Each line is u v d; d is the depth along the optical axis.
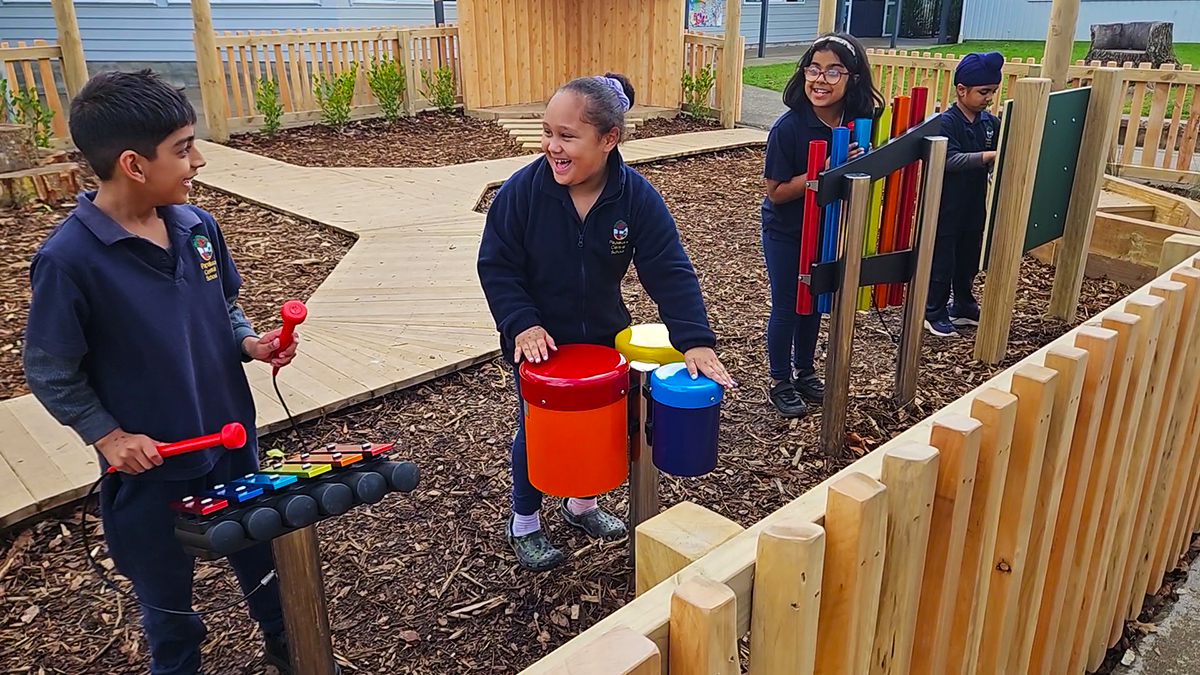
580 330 2.59
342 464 1.93
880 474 1.52
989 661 1.98
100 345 1.83
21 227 6.76
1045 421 1.77
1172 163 9.91
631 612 1.23
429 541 3.06
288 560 1.98
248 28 15.57
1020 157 4.19
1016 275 4.38
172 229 1.92
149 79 1.78
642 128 12.15
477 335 4.70
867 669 1.50
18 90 9.04
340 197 7.95
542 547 2.92
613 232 2.42
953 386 4.29
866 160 3.40
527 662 2.53
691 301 2.40
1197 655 2.66
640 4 12.88
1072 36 4.92
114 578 2.84
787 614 1.29
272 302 5.42
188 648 2.21
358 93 12.29
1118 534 2.39
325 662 2.13
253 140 10.91
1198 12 22.58
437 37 12.58
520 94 13.12
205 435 2.00
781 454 3.64
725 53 12.02
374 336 4.70
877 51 11.11
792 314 3.88
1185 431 2.55
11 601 2.74
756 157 10.40
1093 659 2.55
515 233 2.45
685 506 1.66
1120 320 1.98
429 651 2.56
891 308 5.39
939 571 1.64
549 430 2.24
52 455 3.39
